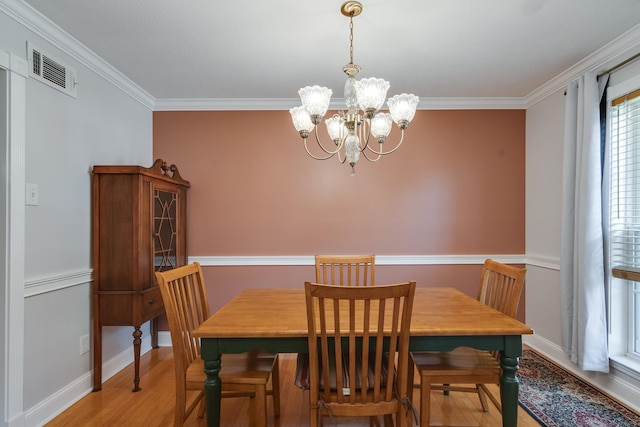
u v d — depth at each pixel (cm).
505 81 262
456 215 302
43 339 183
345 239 301
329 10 174
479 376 151
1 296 162
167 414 189
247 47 211
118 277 214
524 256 300
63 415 188
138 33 196
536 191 287
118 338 248
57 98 195
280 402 202
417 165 302
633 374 195
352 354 125
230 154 301
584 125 217
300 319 150
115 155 250
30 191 176
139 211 215
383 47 210
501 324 142
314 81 261
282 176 301
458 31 193
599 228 210
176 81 261
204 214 301
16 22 169
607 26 188
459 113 303
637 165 203
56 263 193
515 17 179
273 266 300
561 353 252
